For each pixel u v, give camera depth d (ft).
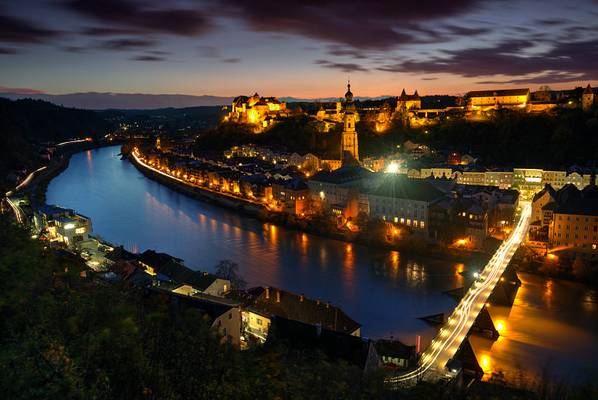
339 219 617.62
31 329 112.37
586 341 321.32
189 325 152.87
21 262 144.66
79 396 97.71
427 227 541.75
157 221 639.76
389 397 157.79
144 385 114.62
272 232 595.06
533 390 236.22
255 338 281.54
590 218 458.50
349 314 354.54
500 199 609.42
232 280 375.25
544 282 427.74
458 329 316.40
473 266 455.63
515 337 327.06
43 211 481.05
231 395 118.73
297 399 128.16
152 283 325.42
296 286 406.82
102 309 137.49
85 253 412.57
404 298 383.86
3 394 90.48
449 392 171.73
